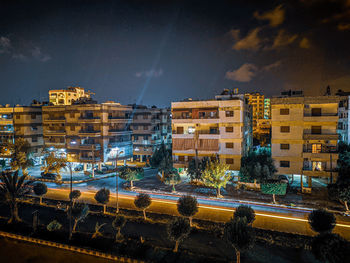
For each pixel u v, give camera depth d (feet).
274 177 127.65
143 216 98.68
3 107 203.41
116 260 69.67
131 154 205.67
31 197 127.44
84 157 177.37
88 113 180.65
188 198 87.45
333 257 53.83
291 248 73.20
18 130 194.80
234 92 165.99
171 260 68.13
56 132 193.16
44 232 88.12
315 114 122.52
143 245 76.43
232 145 143.43
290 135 123.75
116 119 187.83
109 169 187.01
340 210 100.68
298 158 123.03
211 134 145.18
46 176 166.91
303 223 90.79
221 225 89.20
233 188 133.59
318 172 118.62
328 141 121.49
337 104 119.03
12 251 76.89
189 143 149.59
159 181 155.02
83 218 97.55
